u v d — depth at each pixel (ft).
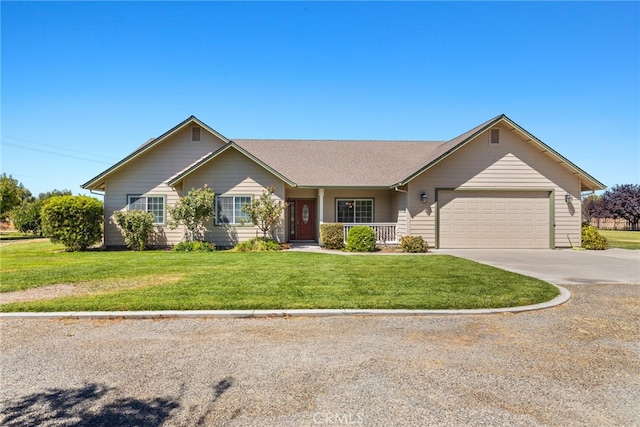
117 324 17.78
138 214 51.31
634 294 24.14
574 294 24.08
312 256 42.80
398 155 67.51
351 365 13.06
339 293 22.94
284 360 13.51
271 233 53.78
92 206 51.49
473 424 9.38
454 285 25.66
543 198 54.70
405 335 16.20
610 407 10.29
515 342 15.42
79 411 10.06
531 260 41.01
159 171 54.85
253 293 22.79
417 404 10.39
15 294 22.88
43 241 76.13
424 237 53.78
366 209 62.39
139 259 39.60
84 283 26.13
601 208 141.69
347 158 65.82
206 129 54.70
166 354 14.11
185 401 10.59
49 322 18.07
